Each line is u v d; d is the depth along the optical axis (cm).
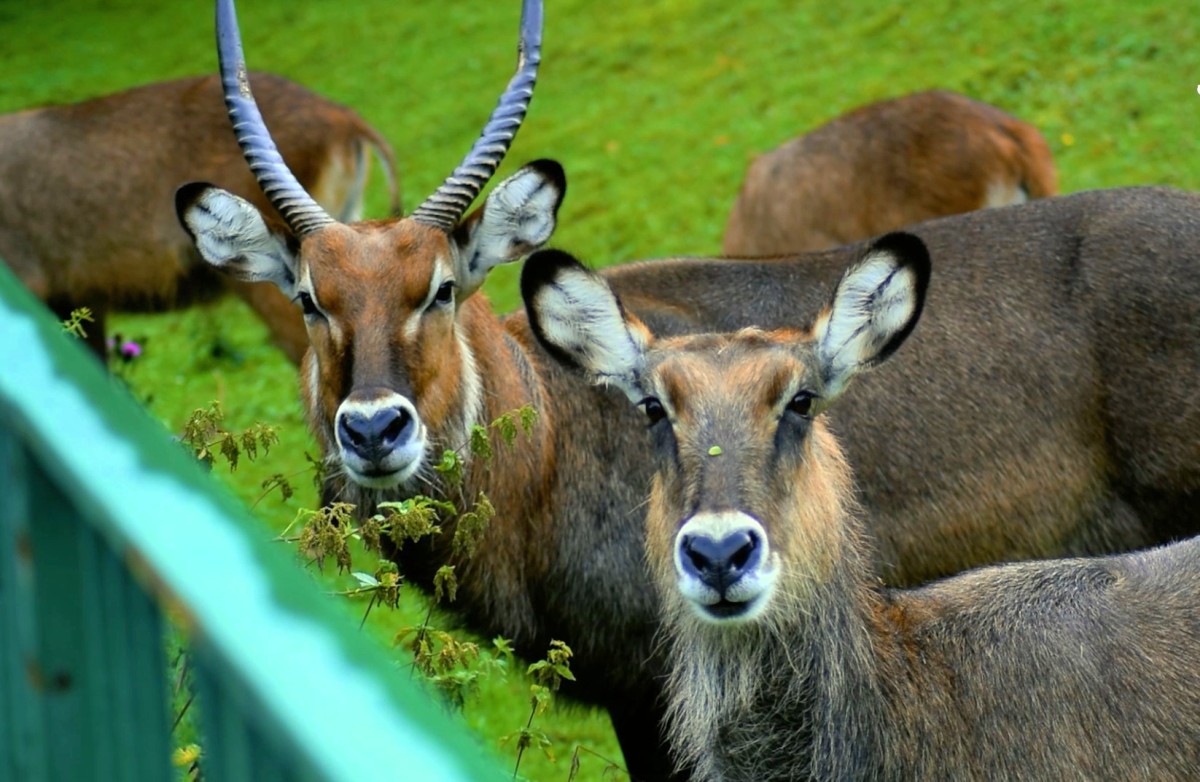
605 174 3472
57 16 4950
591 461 1457
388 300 1356
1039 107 3350
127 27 4800
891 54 3747
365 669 317
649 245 3141
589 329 1098
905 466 1486
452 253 1424
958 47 3678
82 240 2467
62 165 2455
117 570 414
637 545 1441
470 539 1289
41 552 445
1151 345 1492
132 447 397
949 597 1091
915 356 1500
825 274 1552
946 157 2456
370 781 295
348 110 2542
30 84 4419
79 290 2492
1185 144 3098
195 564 349
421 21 4528
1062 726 1020
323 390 1395
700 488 987
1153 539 1530
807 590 1020
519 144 3712
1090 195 1574
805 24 3984
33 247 2473
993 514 1499
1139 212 1536
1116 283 1508
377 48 4412
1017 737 1023
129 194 2450
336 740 302
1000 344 1505
